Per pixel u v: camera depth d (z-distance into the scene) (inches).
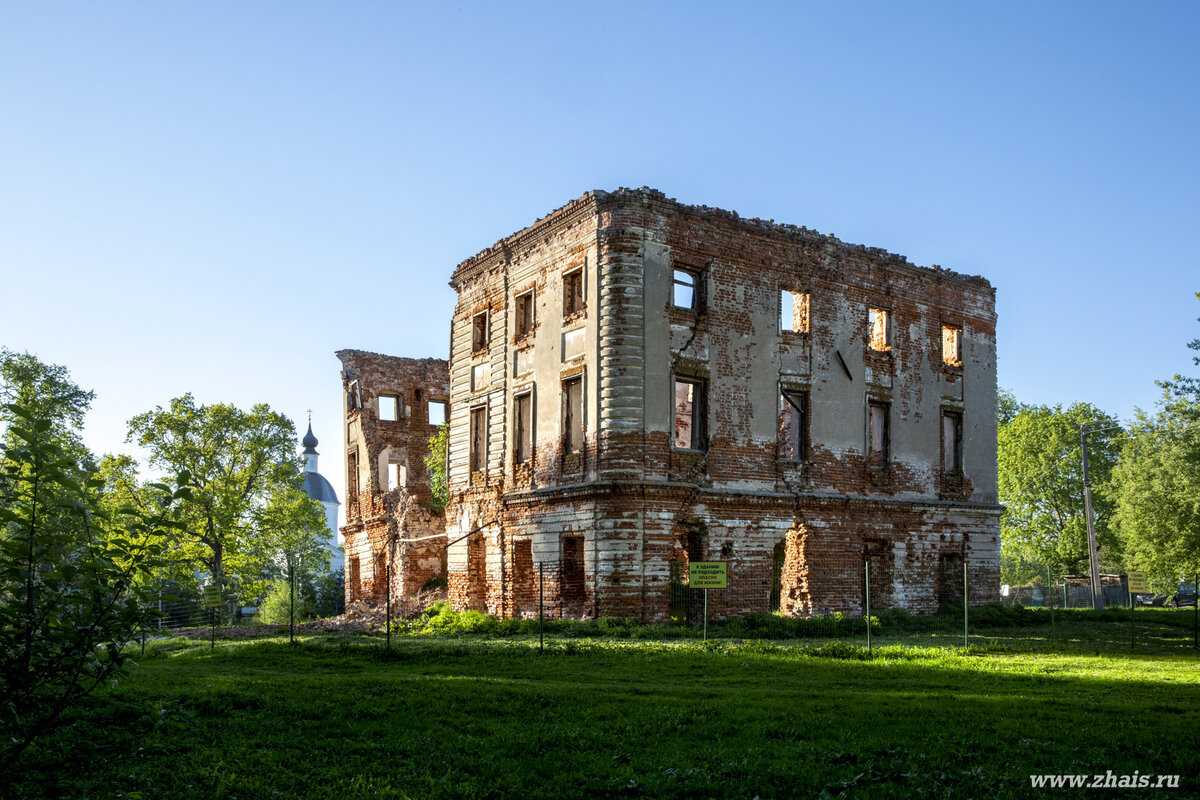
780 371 1197.1
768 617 1037.8
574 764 389.7
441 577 1537.9
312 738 439.8
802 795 348.5
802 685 612.7
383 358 1777.8
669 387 1095.6
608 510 1052.5
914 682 625.0
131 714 462.3
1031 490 2390.5
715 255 1152.2
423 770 380.2
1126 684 619.2
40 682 337.4
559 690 565.9
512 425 1242.6
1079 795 343.3
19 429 326.0
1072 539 2327.8
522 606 1197.7
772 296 1201.4
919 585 1314.0
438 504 1766.7
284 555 2139.5
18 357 1606.8
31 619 325.4
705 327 1131.9
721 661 736.3
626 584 1039.6
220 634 1200.8
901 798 341.1
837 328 1263.5
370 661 781.3
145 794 346.9
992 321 1481.3
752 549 1142.3
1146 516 1627.7
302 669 733.9
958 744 415.8
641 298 1083.9
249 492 1892.2
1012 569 3284.9
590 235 1115.3
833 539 1217.4
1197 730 443.8
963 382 1424.7
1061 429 2389.3
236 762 390.6
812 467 1211.9
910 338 1355.8
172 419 1808.6
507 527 1219.9
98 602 334.3
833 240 1262.3
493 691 561.3
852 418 1264.8
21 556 323.3
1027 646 890.1
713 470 1119.6
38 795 339.6
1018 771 370.0
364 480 1726.1
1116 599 1723.7
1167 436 1604.3
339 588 2089.1
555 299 1175.0
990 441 1453.0
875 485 1278.3
